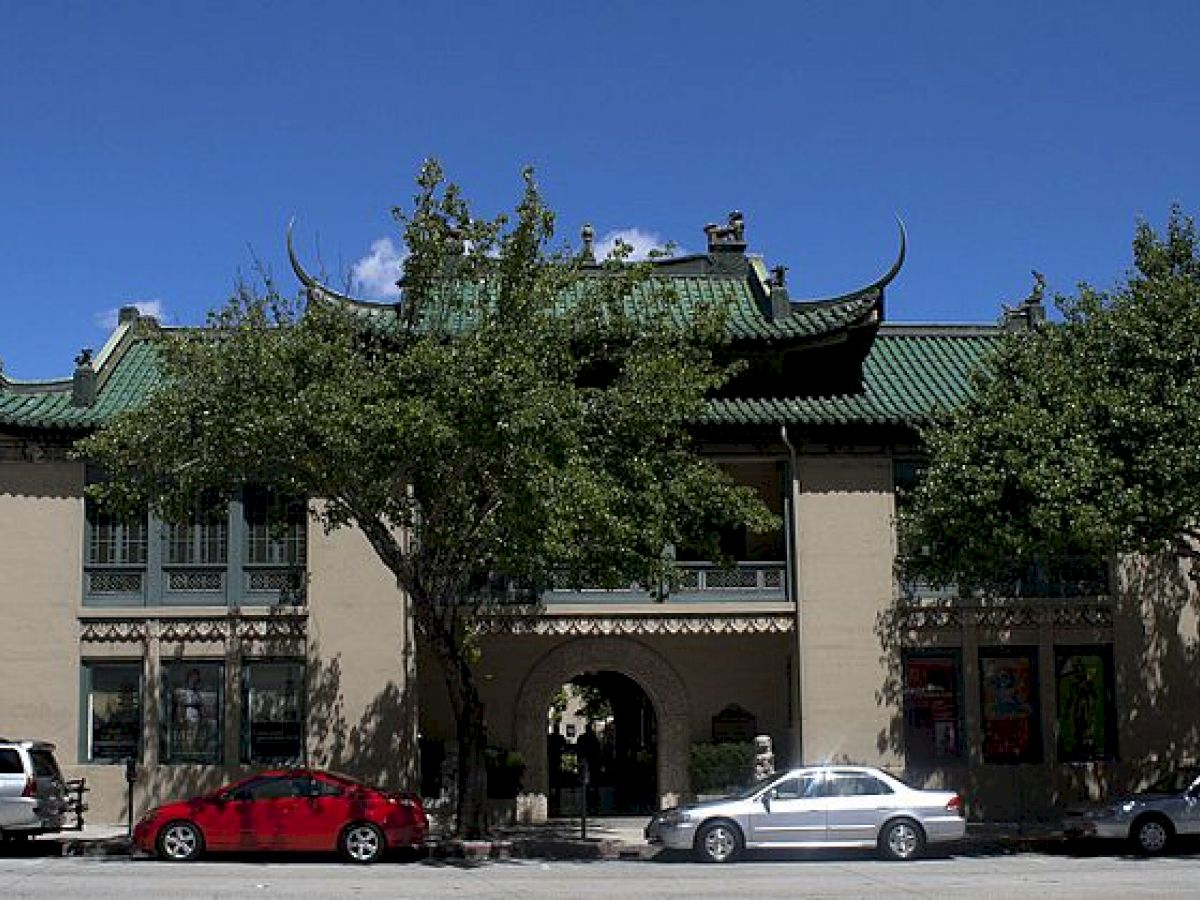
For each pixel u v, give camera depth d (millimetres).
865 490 29188
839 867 21688
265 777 22734
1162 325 23578
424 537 23672
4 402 27703
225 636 28000
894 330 32312
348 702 27812
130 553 28391
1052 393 23641
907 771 28422
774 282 30172
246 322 22688
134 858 23016
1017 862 22453
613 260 24750
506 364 21078
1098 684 29188
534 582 26500
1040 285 25594
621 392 23969
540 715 29500
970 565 24406
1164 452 22188
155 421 22250
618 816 30109
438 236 23547
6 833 23547
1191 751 28891
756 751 27391
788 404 29031
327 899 17500
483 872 20969
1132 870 21094
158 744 27734
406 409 20719
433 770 29344
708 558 29562
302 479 22797
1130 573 29297
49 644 27797
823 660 28594
